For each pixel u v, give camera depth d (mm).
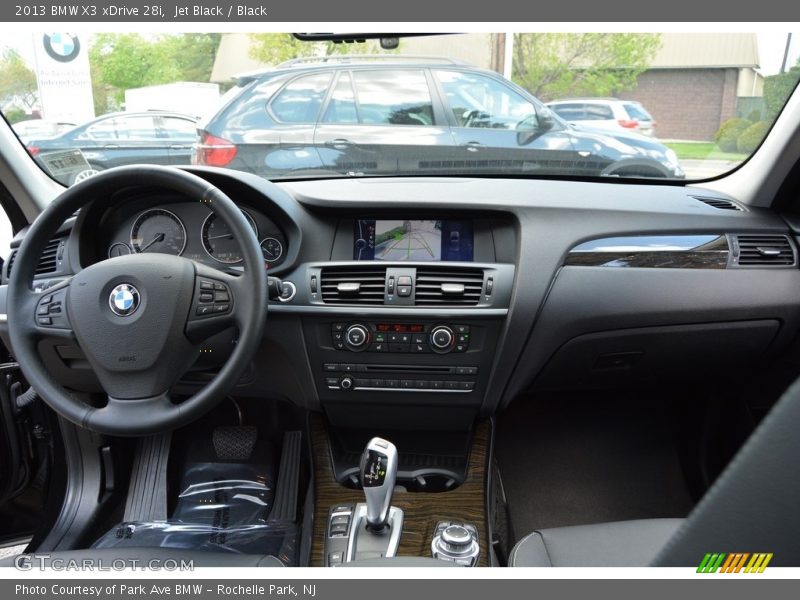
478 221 1546
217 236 1514
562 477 1989
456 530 1374
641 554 1030
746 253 1563
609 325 1527
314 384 1570
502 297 1473
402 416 1627
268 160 1985
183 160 2152
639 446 2049
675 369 1676
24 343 1228
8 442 1606
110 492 1757
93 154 2021
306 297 1499
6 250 1731
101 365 1193
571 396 2047
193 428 1953
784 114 1557
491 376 1523
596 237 1497
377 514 1325
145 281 1185
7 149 1646
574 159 1901
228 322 1233
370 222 1562
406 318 1475
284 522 1688
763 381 1747
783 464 472
